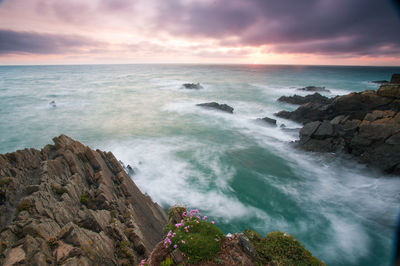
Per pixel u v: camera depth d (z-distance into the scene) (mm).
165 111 54625
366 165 23062
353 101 31203
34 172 11703
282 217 17219
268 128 40594
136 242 10141
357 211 17594
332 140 27078
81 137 36094
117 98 71500
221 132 39094
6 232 7512
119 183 15312
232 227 16219
